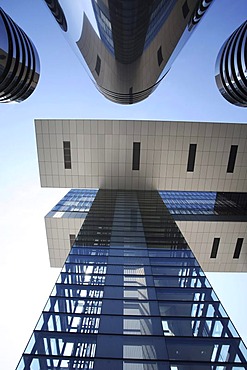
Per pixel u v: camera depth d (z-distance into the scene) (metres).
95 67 18.34
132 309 11.01
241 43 19.31
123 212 25.09
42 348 9.16
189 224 32.47
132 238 18.95
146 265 14.89
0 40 18.30
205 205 38.28
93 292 12.21
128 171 32.38
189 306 11.34
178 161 31.88
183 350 9.24
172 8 10.55
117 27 10.92
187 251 16.83
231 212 35.78
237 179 32.34
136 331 9.81
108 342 9.48
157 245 17.75
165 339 9.67
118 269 14.41
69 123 31.03
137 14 9.74
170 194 42.62
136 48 13.18
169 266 14.82
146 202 28.69
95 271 14.13
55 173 32.72
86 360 8.79
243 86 19.94
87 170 32.47
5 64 19.42
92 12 10.85
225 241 33.44
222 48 24.03
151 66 16.75
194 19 13.63
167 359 8.92
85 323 10.26
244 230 32.69
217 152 31.61
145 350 9.13
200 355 9.02
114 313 10.86
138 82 18.92
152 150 31.56
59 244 33.66
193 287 12.77
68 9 12.18
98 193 31.94
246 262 34.22
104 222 22.30
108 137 31.23
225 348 9.33
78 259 15.55
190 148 31.53
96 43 14.28
